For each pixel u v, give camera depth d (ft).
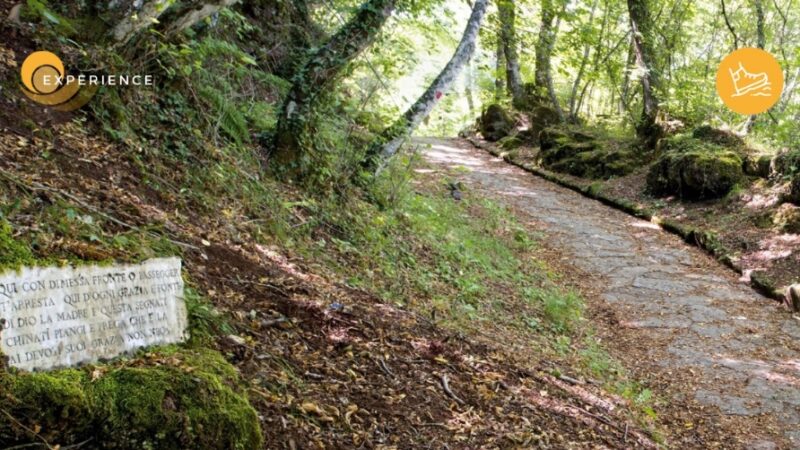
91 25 17.29
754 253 32.65
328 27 40.86
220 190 19.06
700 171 39.86
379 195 28.91
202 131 21.15
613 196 46.06
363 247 23.24
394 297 20.04
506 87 80.74
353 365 13.47
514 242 35.65
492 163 60.75
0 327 8.15
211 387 9.21
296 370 12.33
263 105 28.17
